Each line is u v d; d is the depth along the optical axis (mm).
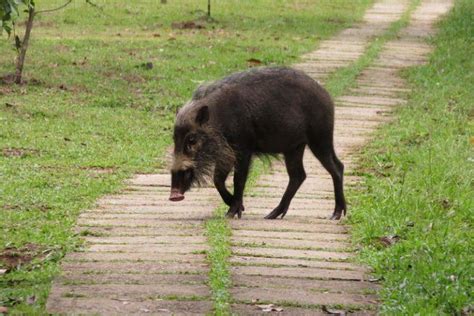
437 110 20891
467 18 36031
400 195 12938
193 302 9023
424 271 9844
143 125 19406
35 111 19719
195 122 12266
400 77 25891
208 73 25078
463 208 12648
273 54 28125
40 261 10336
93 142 17609
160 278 9742
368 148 17578
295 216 12938
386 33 33719
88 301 9031
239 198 12719
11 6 10500
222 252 10570
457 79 25078
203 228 11953
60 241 11125
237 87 12562
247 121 12508
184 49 28141
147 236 11531
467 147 16984
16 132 17938
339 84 24328
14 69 23844
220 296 9086
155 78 23984
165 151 17297
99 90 22375
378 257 10547
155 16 34688
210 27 33156
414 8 40875
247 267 10234
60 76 23453
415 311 8797
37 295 9172
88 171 15469
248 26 33875
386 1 43000
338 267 10367
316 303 9109
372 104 22297
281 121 12555
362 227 11828
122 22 33219
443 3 42781
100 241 11273
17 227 11797
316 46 30562
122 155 16656
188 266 10180
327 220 12695
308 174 15695
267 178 15375
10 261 10406
